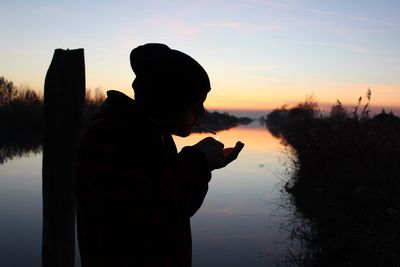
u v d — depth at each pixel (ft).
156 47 4.32
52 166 8.32
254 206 28.91
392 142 24.67
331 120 33.86
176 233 4.05
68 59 8.24
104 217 3.82
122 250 3.85
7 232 22.80
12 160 58.29
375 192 21.07
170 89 4.04
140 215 3.74
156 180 3.88
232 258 18.69
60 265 8.43
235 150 4.64
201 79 4.24
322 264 17.08
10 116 121.80
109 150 3.79
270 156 65.77
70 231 8.48
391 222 17.69
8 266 17.83
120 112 4.03
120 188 3.67
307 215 24.64
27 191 34.76
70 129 8.31
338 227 20.36
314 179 30.89
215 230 23.15
